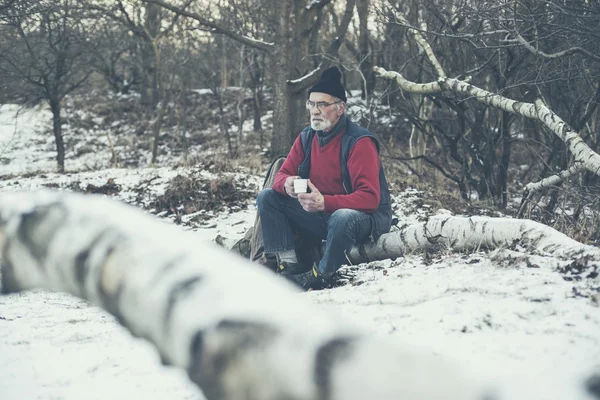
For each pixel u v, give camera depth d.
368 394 0.47
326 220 5.13
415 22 12.80
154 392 2.50
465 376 0.47
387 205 5.15
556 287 3.53
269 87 29.50
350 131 5.05
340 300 3.71
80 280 0.66
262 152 20.09
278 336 0.52
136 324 0.62
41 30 19.48
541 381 0.49
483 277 3.82
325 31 22.72
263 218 5.09
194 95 30.22
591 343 2.64
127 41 28.48
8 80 19.66
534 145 12.30
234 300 0.56
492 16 9.09
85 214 0.70
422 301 3.47
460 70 11.01
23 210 0.72
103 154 25.98
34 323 4.01
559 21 8.95
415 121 11.71
